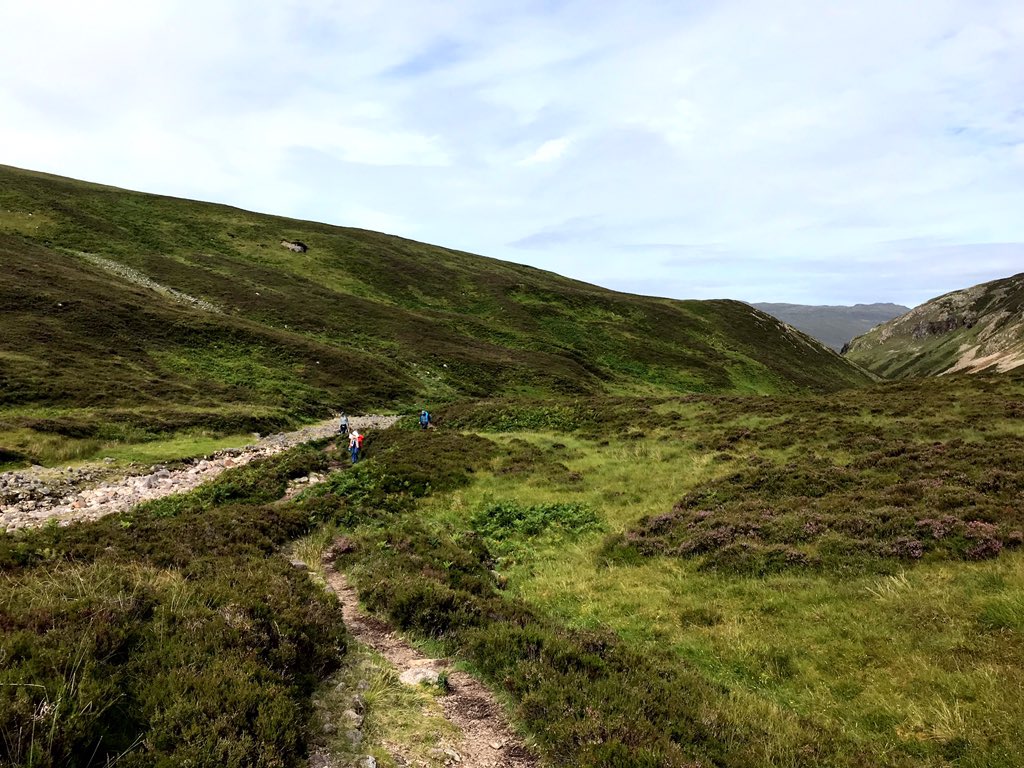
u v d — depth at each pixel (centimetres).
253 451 3228
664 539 1639
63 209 8762
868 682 903
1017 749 695
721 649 1066
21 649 588
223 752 529
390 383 6150
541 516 1914
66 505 2053
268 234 10919
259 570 1102
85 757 496
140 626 717
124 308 5781
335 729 652
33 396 3584
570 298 11269
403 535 1616
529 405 4275
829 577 1274
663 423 3225
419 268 11381
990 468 1764
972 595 1063
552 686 792
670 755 646
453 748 668
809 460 2223
